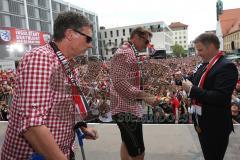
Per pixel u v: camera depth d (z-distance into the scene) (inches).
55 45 55.6
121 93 92.7
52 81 51.6
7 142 54.6
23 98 48.2
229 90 85.6
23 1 2034.9
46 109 48.6
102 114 89.9
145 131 157.5
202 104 91.4
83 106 61.3
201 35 91.9
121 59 90.9
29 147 53.1
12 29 762.8
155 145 142.1
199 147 138.8
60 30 55.4
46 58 50.7
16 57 978.7
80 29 55.2
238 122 187.0
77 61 77.0
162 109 109.0
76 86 59.7
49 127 52.1
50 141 47.2
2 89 314.7
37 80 48.6
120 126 98.0
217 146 92.5
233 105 191.3
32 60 49.7
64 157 48.2
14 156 54.1
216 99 84.7
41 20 2228.1
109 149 143.3
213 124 90.7
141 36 93.1
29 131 47.1
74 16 55.3
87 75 80.8
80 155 138.3
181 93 119.3
